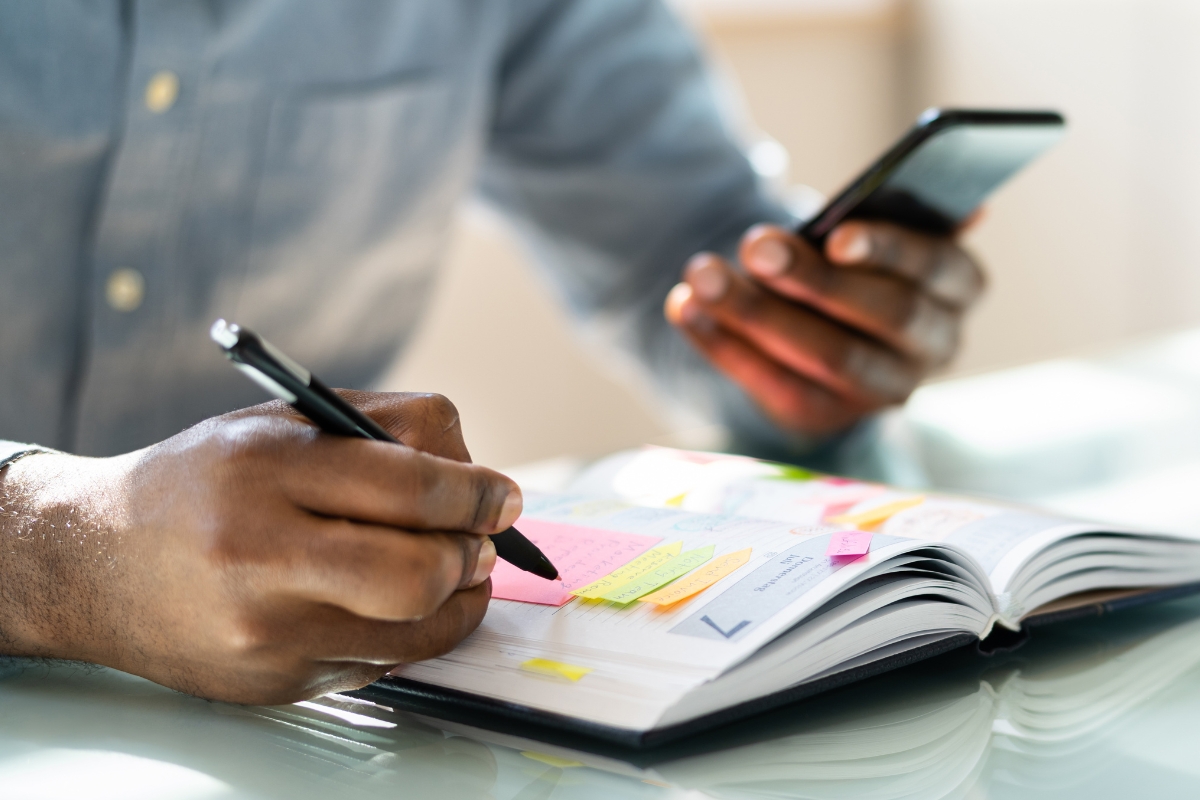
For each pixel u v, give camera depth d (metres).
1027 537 0.50
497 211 1.43
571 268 1.37
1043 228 2.31
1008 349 2.39
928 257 0.83
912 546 0.43
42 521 0.42
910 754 0.37
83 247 0.94
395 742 0.38
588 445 2.13
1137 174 2.15
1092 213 2.22
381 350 1.25
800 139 2.23
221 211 1.01
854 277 0.82
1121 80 2.13
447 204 1.24
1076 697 0.42
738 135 1.36
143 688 0.44
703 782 0.34
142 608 0.38
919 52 2.31
